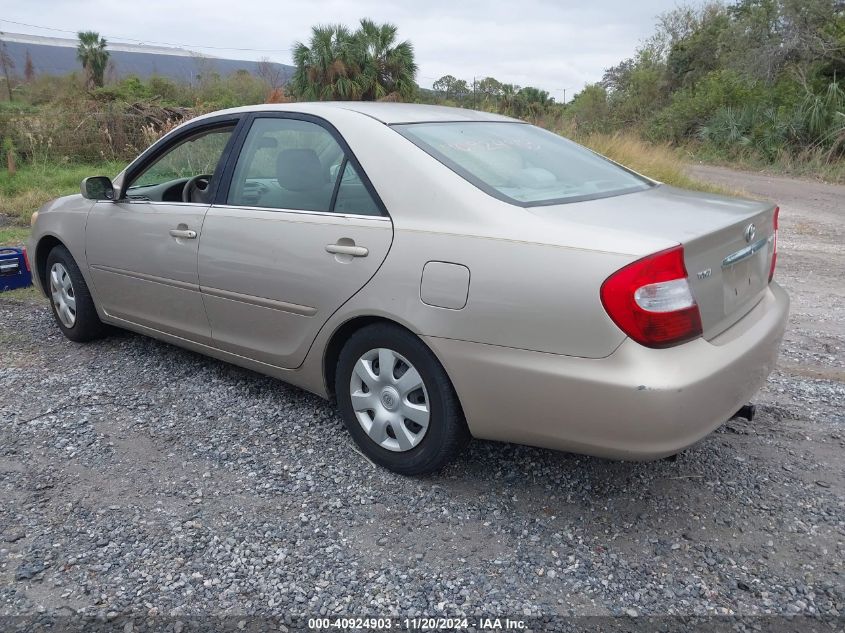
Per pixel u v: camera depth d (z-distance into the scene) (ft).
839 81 69.41
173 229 13.07
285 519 9.62
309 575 8.53
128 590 8.26
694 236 8.46
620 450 8.50
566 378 8.50
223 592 8.24
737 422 12.37
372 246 10.08
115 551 8.95
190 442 11.73
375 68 79.20
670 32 113.19
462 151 10.65
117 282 14.62
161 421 12.47
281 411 12.84
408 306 9.66
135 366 15.03
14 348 16.24
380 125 10.78
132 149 54.34
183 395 13.55
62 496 10.16
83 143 52.60
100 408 13.00
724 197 11.39
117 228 14.32
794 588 8.30
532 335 8.68
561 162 11.54
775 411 12.78
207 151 13.30
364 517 9.67
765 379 9.99
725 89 78.07
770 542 9.12
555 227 8.78
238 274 11.93
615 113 101.86
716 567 8.67
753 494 10.19
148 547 9.02
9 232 29.04
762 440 11.74
